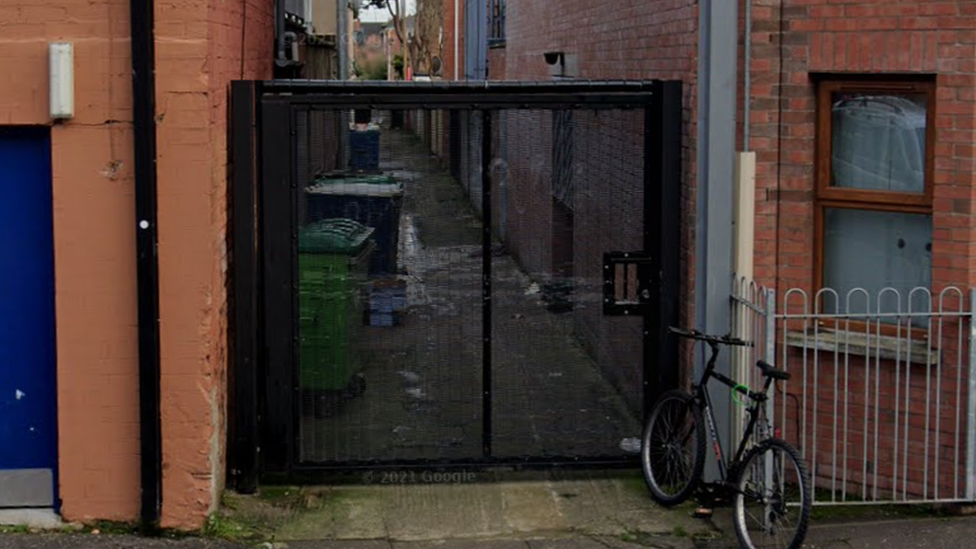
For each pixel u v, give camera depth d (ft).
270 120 24.20
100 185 21.56
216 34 22.45
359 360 25.50
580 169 26.00
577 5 41.37
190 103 21.49
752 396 21.49
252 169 24.11
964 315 22.81
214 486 22.77
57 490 22.38
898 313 22.89
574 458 25.44
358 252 25.39
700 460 23.00
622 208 25.85
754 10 23.86
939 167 22.98
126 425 22.06
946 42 22.68
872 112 24.08
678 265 25.18
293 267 24.52
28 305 22.07
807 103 24.07
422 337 25.66
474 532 22.97
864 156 24.29
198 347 21.91
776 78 24.04
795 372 24.49
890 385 23.91
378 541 22.50
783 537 21.04
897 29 23.08
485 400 25.25
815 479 24.64
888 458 24.07
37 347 22.16
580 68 40.88
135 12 21.11
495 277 25.90
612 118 25.85
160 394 21.95
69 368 21.86
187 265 21.77
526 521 23.48
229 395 24.67
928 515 23.53
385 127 25.17
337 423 25.43
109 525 22.26
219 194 22.88
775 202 24.41
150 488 21.94
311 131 24.72
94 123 21.44
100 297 21.75
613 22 35.12
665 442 24.61
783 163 24.30
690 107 25.02
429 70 140.46
